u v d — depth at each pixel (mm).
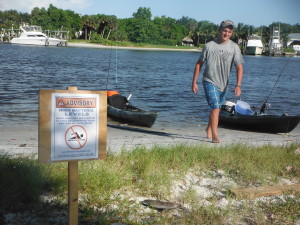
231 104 12797
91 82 26922
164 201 4164
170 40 157625
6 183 3959
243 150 6527
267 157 6117
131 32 149625
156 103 18000
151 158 5352
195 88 7465
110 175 4473
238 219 3793
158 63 57375
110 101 12836
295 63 83875
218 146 7027
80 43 120875
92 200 3934
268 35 153500
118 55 76188
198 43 166500
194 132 10398
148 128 11047
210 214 3836
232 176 5223
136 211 3812
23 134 8992
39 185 4113
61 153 2863
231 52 7109
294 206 4211
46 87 22297
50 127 2811
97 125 2975
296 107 19094
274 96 23656
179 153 5984
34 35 99875
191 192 4285
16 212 3615
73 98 2869
